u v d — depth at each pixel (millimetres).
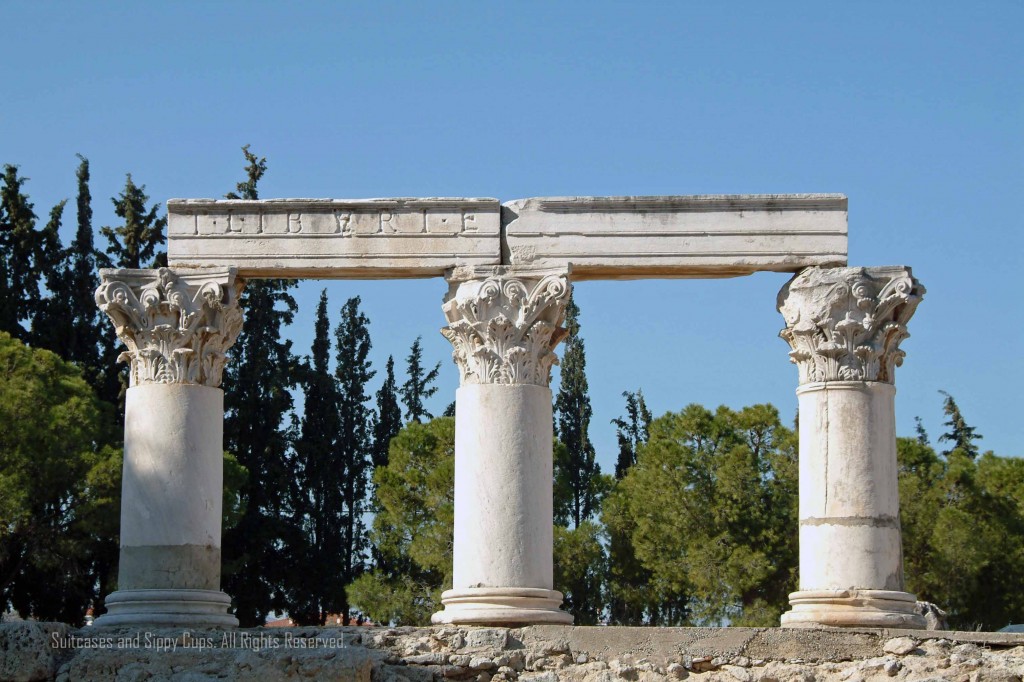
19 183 56875
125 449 26000
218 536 26141
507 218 26328
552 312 26016
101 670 23828
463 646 24469
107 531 46188
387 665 24062
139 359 26156
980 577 51594
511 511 25297
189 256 26328
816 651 24344
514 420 25547
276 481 56594
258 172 58750
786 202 26234
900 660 23969
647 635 24438
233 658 23859
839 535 25297
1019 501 51812
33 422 45375
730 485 51844
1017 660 23750
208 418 26156
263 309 57500
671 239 26109
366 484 61844
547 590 25281
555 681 23859
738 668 24156
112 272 26281
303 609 57312
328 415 59688
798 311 26047
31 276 56281
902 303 25984
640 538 53031
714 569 50938
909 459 52406
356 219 26328
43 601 51594
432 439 53500
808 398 25969
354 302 64062
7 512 44062
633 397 68000
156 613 25109
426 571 53031
